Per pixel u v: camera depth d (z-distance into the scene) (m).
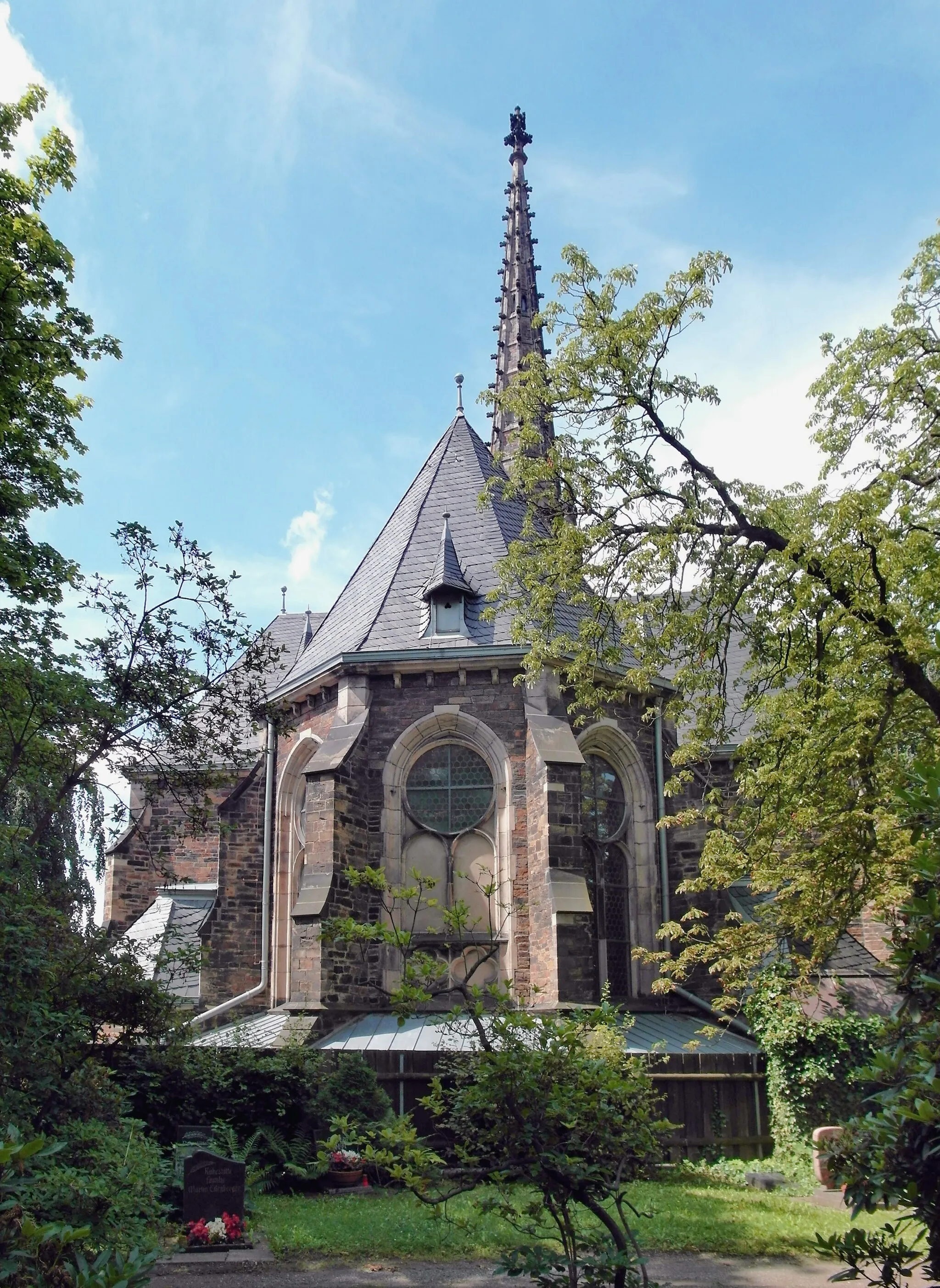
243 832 26.83
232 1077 18.25
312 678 24.58
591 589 17.47
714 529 16.64
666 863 24.27
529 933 21.48
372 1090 18.33
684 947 23.88
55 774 17.05
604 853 23.78
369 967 21.59
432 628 23.69
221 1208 14.11
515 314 40.09
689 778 16.86
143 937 26.92
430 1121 18.97
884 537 14.98
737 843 18.09
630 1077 8.38
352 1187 17.58
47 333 16.61
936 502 16.33
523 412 17.39
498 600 22.11
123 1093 13.60
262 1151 17.69
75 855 24.80
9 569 15.87
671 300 16.55
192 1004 25.03
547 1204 7.96
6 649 15.91
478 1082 8.04
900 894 15.41
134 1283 5.25
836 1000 20.66
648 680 16.98
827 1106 19.61
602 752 24.22
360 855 22.27
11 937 12.33
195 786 17.92
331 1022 20.61
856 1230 5.96
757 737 18.84
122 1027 16.09
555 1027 8.35
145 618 16.70
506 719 22.83
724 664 17.14
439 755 23.23
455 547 25.62
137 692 16.52
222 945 25.98
